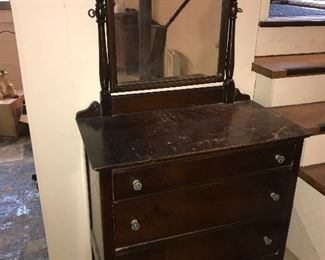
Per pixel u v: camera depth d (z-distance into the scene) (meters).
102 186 1.07
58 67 1.33
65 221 1.59
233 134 1.25
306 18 1.86
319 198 1.51
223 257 1.37
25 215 2.18
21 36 1.25
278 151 1.26
